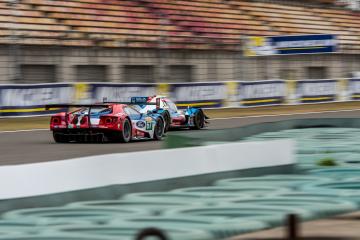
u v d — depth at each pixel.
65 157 27.80
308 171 20.67
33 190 14.50
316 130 33.31
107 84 56.00
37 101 51.12
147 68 68.31
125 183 16.41
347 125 34.59
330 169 20.62
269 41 73.50
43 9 67.25
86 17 69.81
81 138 34.28
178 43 70.50
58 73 60.66
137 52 67.00
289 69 79.62
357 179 18.55
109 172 16.06
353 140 28.75
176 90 60.62
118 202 15.05
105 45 65.12
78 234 11.63
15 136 39.16
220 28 81.19
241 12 87.56
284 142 20.78
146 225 12.38
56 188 14.94
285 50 74.62
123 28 71.25
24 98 50.31
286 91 69.75
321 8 101.12
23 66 58.19
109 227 12.16
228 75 74.38
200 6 83.56
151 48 68.25
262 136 30.19
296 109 65.62
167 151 17.44
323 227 12.84
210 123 49.78
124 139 34.59
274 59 77.94
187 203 14.84
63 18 67.50
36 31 62.00
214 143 23.09
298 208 14.10
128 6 75.56
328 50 75.56
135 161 16.67
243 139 28.72
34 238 11.30
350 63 88.25
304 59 81.12
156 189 17.14
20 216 13.58
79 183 15.42
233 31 82.06
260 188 17.02
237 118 54.97
